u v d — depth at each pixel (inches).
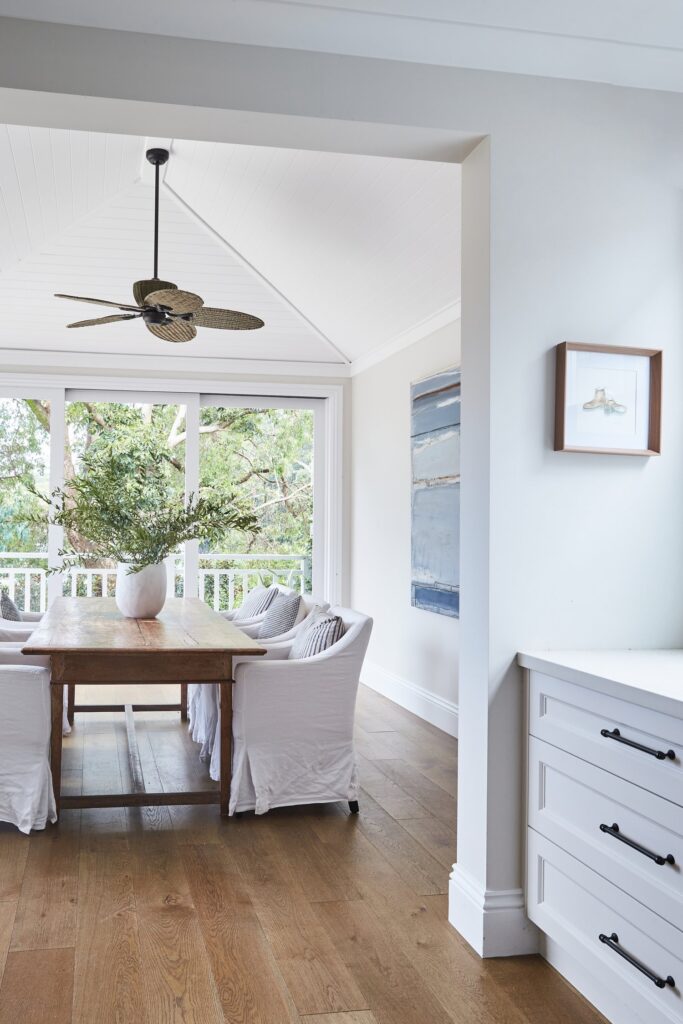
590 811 89.6
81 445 270.5
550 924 96.0
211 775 159.2
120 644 140.8
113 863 125.3
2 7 93.7
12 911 108.9
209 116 100.3
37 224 202.7
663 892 77.0
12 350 256.8
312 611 169.8
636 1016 83.3
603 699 87.4
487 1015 88.4
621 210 107.3
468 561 108.0
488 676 102.5
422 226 170.2
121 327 253.6
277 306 250.5
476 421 106.2
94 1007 87.7
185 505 271.0
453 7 98.0
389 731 204.8
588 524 105.7
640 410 106.4
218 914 109.4
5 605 196.9
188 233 223.9
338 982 94.0
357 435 273.1
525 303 104.1
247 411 291.1
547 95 105.7
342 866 125.7
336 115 100.7
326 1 96.1
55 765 139.7
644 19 100.7
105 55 96.0
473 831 105.6
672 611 108.3
